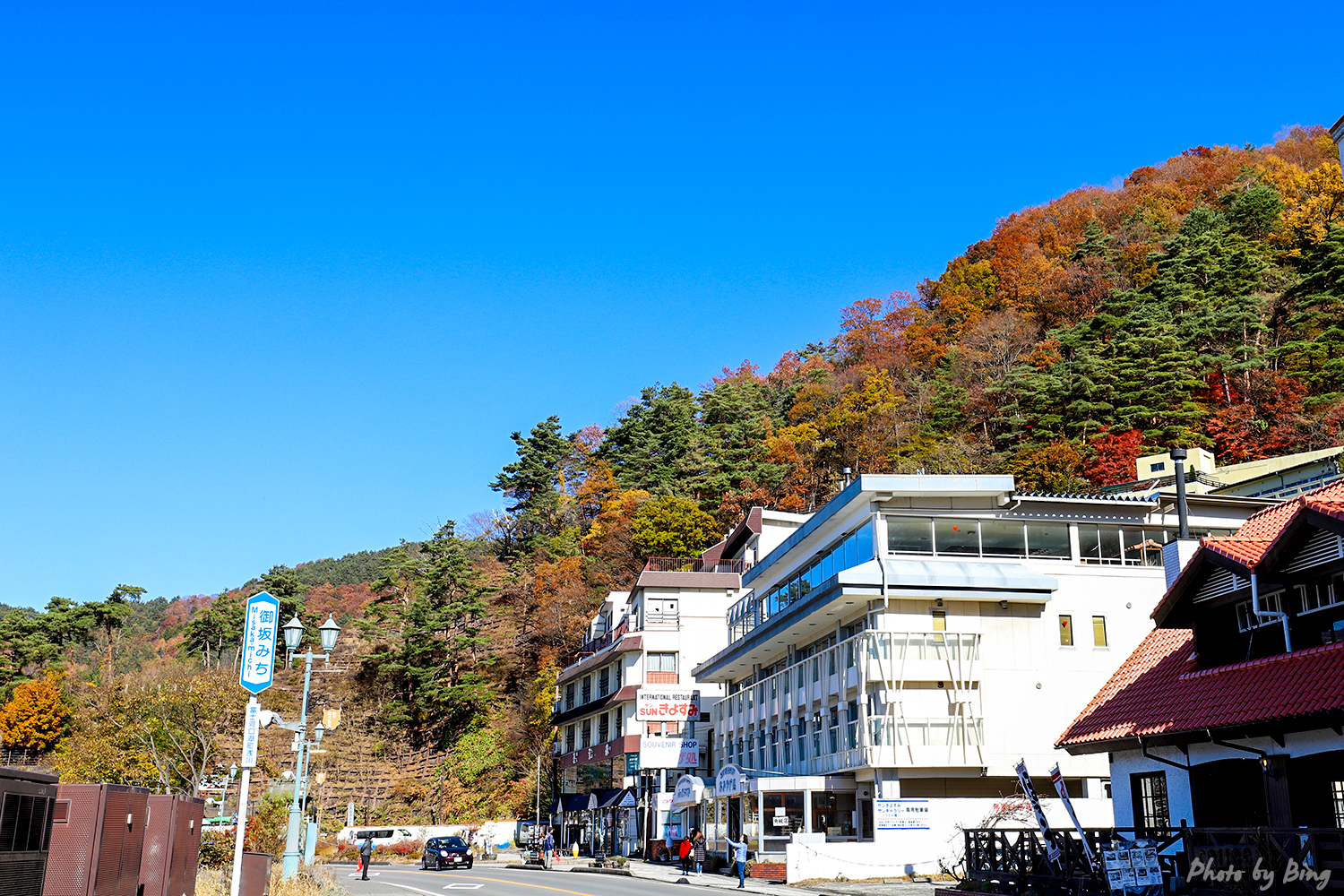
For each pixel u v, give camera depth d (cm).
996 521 3841
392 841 6562
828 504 4134
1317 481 6106
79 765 4956
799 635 4297
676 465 10125
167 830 1727
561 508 11181
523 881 3784
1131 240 11562
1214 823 2052
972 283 12331
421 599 8981
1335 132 3397
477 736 8162
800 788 3678
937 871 3262
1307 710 1667
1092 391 7969
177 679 5569
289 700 9012
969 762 3472
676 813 5344
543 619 8688
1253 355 8212
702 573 6100
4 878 1152
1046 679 3612
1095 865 1877
